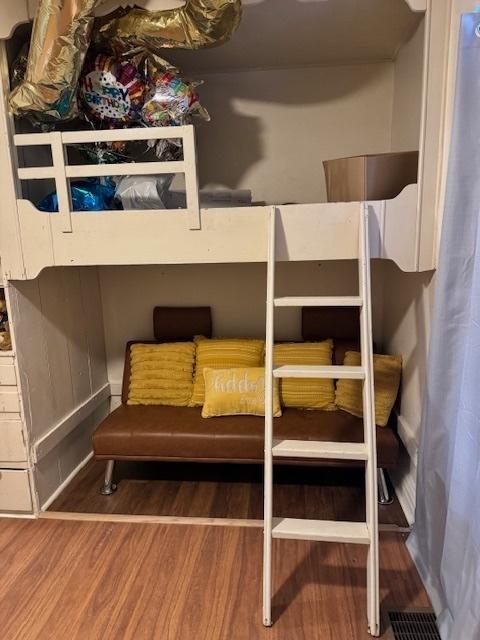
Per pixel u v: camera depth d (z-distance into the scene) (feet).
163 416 8.20
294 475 8.50
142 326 10.23
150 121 6.64
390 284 9.04
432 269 6.12
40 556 6.47
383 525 6.99
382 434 7.28
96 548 6.61
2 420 7.18
